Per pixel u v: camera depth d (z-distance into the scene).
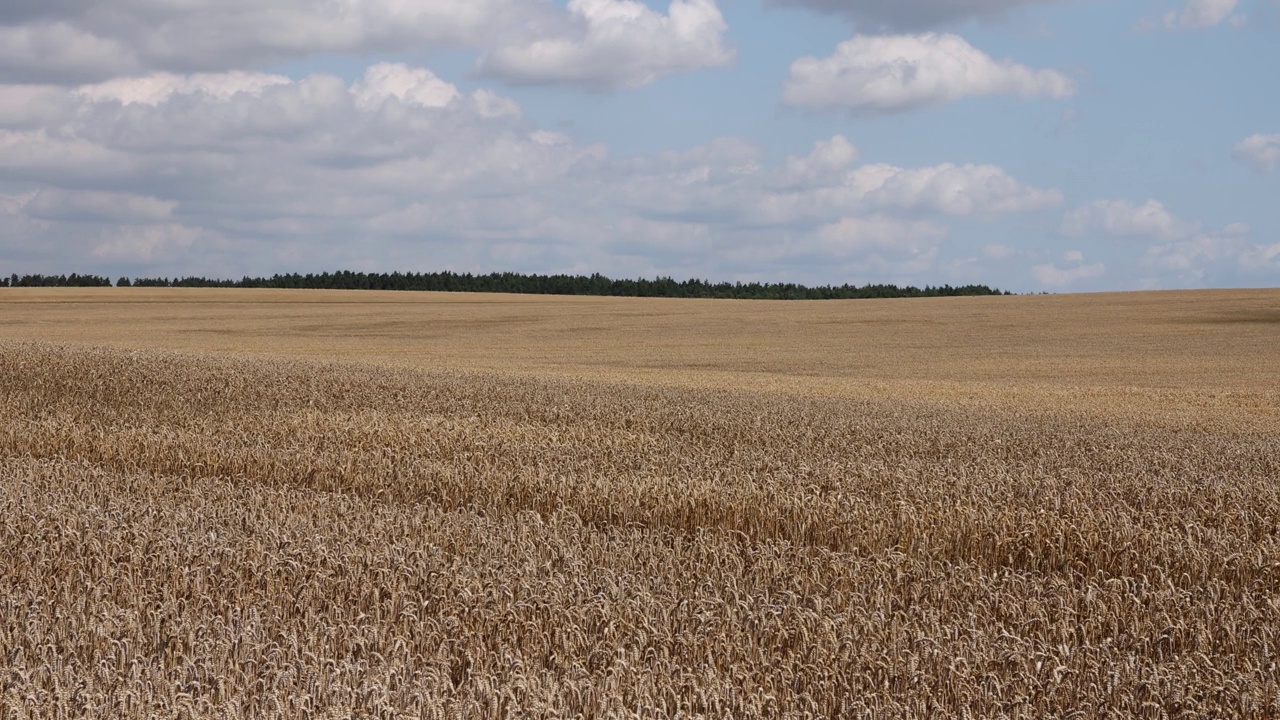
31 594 7.87
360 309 83.50
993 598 8.66
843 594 8.89
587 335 66.00
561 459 15.80
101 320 72.38
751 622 7.79
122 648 6.79
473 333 66.81
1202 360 51.19
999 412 29.55
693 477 14.09
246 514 11.10
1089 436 22.44
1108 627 8.40
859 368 48.97
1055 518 11.82
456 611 7.90
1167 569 10.29
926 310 81.69
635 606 8.00
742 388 37.34
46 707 5.89
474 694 6.29
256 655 6.73
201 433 17.78
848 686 6.82
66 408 21.12
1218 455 19.55
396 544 9.69
